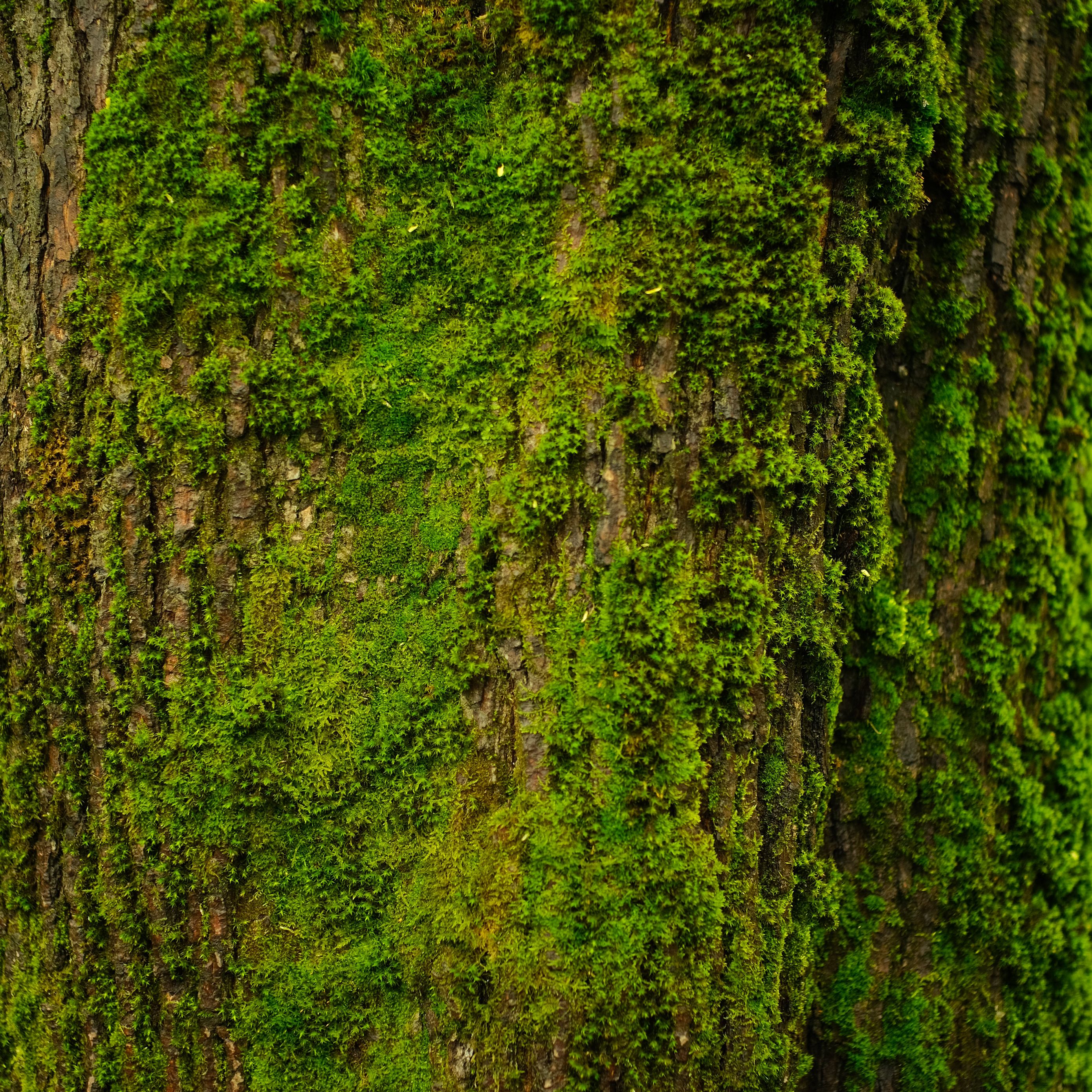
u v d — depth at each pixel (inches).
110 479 71.4
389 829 73.9
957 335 88.4
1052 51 90.2
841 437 78.3
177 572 71.6
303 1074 73.6
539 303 71.1
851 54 69.1
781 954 77.2
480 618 72.6
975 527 90.6
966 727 89.6
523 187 70.3
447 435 73.4
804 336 70.5
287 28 67.9
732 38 66.5
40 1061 74.9
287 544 72.7
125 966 72.9
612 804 69.5
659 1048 69.8
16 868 75.7
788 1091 80.0
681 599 70.3
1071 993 93.6
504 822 71.9
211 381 70.2
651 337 69.5
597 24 67.1
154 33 68.1
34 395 71.8
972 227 87.0
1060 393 96.5
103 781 72.6
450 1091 72.2
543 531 71.4
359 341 72.6
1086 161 95.2
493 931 71.4
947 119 82.0
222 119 68.2
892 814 88.0
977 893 88.4
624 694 69.3
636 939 69.2
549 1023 69.2
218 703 71.7
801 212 69.0
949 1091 86.2
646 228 68.8
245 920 73.4
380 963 73.7
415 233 72.1
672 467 70.4
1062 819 94.2
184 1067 72.9
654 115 67.6
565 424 70.2
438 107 71.7
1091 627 100.7
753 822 75.6
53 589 72.9
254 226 69.3
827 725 81.2
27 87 70.7
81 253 70.6
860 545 81.7
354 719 73.2
